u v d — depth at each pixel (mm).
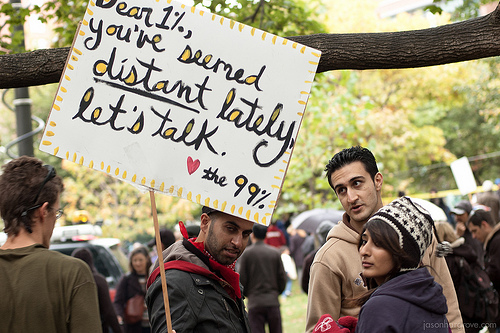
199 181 2662
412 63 3355
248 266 7621
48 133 2645
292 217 17734
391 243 2293
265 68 2725
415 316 2186
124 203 19453
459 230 6488
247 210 2650
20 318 2338
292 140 2688
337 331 2465
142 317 6465
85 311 2385
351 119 12961
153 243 7059
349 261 2992
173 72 2721
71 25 6297
